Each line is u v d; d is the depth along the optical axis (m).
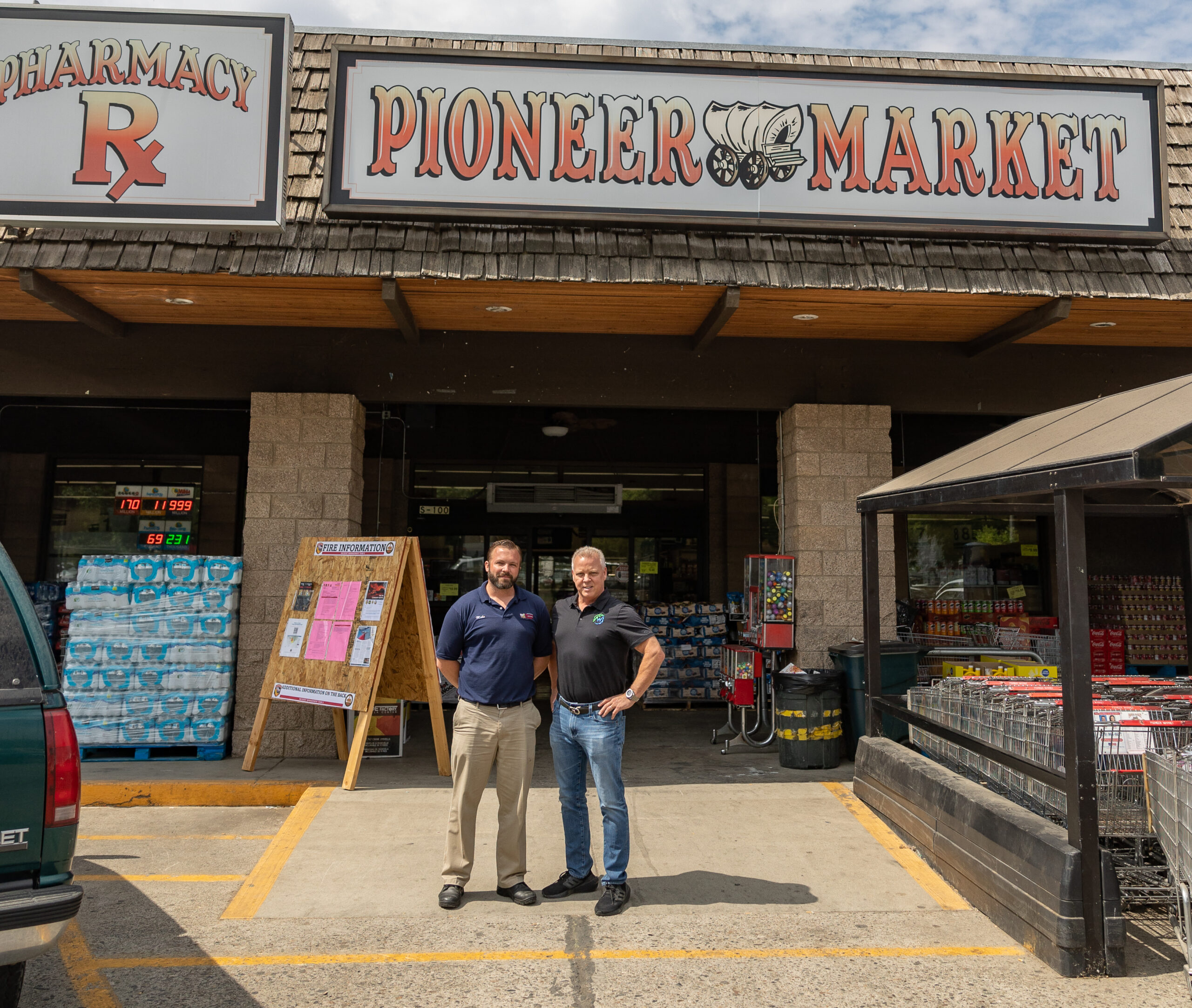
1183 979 3.77
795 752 7.42
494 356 7.95
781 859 5.14
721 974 3.82
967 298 6.89
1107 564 12.84
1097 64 7.97
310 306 7.24
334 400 7.88
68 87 6.31
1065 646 3.97
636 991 3.67
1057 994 3.65
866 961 3.95
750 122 6.73
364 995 3.63
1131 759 4.44
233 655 7.63
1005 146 6.86
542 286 6.61
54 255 6.29
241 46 6.41
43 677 3.04
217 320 7.66
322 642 6.99
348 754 7.64
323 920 4.35
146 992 3.66
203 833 5.94
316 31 7.41
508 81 6.62
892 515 8.23
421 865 5.02
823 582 8.13
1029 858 4.07
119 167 6.28
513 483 12.26
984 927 4.30
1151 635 12.20
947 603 11.64
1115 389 8.39
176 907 4.59
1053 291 6.77
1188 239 7.12
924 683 7.83
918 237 6.84
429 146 6.54
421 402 8.04
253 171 6.33
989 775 5.22
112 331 7.56
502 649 4.56
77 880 5.02
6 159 6.24
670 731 9.36
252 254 6.39
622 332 7.98
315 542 7.45
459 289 6.72
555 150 6.60
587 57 6.65
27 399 10.88
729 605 11.45
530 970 3.86
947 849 4.85
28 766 2.91
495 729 4.54
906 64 7.83
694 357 8.09
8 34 6.32
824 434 8.19
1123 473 3.54
